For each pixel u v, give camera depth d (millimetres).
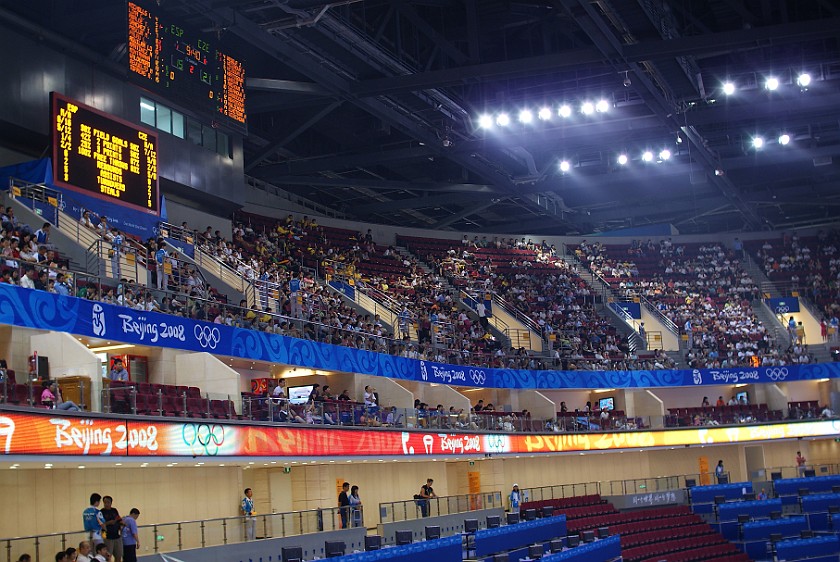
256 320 33375
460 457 37719
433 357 42844
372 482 36094
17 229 27938
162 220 37062
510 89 48000
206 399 26531
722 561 42875
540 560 32094
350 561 25266
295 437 29406
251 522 24781
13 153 33906
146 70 33812
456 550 30188
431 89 43656
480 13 44156
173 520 27078
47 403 21500
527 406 47969
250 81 40375
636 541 42312
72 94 34938
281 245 47969
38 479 23281
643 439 47500
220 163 42375
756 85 46906
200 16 36625
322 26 37438
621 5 37125
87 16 34281
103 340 26875
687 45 39125
